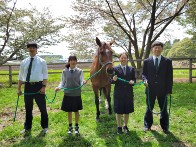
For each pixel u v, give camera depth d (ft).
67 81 16.34
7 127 18.62
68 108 16.37
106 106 24.07
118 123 16.93
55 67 64.18
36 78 16.48
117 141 15.61
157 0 54.60
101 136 16.75
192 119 20.10
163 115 17.07
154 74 16.55
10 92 35.09
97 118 20.11
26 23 46.91
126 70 16.56
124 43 62.23
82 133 17.19
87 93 33.04
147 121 17.54
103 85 20.34
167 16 58.29
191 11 51.93
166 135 16.67
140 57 56.24
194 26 60.59
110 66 17.61
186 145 15.21
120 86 16.37
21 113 23.71
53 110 24.58
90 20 54.44
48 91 35.35
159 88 16.52
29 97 16.89
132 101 16.60
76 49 59.82
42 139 16.17
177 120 20.15
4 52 44.70
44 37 48.06
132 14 57.98
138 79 47.11
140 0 54.70
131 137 16.22
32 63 16.53
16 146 15.30
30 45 16.42
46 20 48.70
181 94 30.68
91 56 60.90
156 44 16.38
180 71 74.64
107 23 57.47
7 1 44.52
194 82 43.73
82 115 22.00
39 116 21.61
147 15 59.41
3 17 43.37
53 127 18.69
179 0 53.47
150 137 16.40
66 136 16.55
